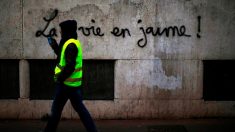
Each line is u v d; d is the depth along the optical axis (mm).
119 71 6309
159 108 6414
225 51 6305
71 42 4828
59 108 5031
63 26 4969
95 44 6227
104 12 6152
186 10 6203
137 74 6324
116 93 6359
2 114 6367
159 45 6270
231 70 6484
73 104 5055
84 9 6137
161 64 6312
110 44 6238
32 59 6266
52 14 6129
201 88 6391
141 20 6195
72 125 6090
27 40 6184
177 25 6230
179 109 6426
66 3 6113
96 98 6473
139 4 6164
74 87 4957
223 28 6254
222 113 6461
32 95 6441
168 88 6371
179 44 6273
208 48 6293
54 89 6441
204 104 6422
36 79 6406
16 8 6102
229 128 5898
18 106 6352
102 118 6414
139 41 6250
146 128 5918
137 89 6359
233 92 6469
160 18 6203
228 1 6199
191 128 5902
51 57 6242
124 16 6176
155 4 6172
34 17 6133
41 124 6121
